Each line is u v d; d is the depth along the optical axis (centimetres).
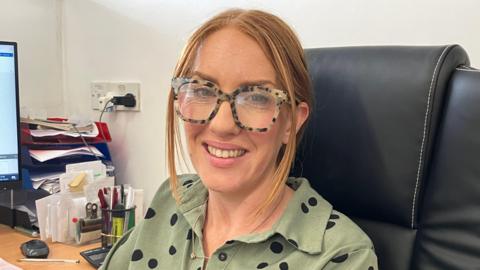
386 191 87
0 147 136
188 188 101
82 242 130
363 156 89
